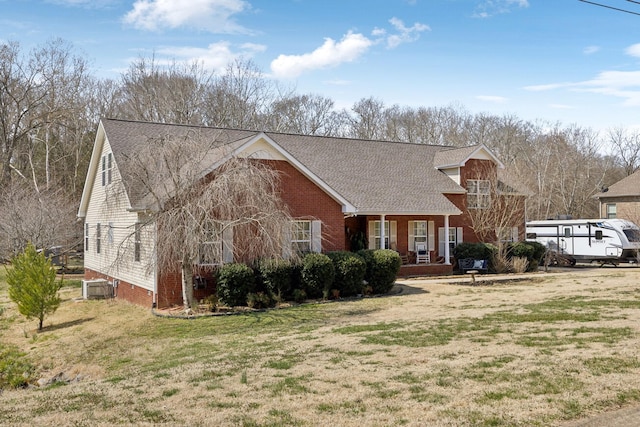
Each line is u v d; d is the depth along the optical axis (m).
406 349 11.02
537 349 10.35
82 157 45.50
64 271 33.12
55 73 42.47
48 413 8.10
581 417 6.88
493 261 27.97
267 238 17.09
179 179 16.19
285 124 55.00
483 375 8.77
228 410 7.74
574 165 59.41
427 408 7.40
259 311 17.14
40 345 15.73
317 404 7.80
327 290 19.05
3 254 29.31
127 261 19.17
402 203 26.22
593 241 32.19
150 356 12.69
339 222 21.77
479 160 30.89
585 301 16.77
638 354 9.57
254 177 16.75
